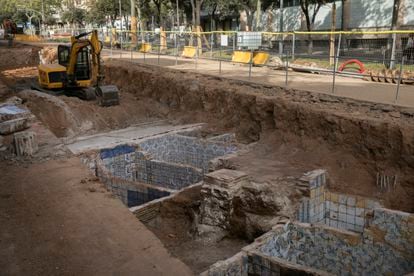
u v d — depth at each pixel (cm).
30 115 1550
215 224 1032
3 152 1173
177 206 1116
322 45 3441
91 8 6594
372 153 1138
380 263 922
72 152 1261
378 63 2161
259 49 2636
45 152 1177
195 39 3547
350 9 3450
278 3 3975
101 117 1917
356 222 1034
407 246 887
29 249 698
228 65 2388
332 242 937
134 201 1238
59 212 823
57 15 9706
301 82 1719
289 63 2266
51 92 2220
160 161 1419
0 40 6375
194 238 1034
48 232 750
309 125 1297
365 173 1128
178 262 661
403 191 1048
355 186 1099
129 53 3334
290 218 971
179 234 1062
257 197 998
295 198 1021
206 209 1046
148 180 1452
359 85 1617
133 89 2284
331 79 1784
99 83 2159
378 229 917
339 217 1062
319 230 936
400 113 1191
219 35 3650
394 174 1077
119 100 2061
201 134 1662
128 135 1630
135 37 3850
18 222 788
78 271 636
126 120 1948
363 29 3366
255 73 2028
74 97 2181
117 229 758
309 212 1032
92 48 2116
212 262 923
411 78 1631
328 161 1186
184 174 1345
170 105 1997
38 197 891
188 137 1571
